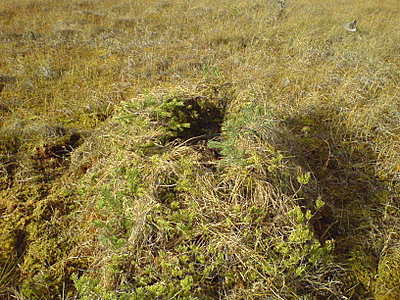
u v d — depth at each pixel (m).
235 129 2.73
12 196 2.70
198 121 3.27
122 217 2.27
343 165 3.26
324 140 3.48
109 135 3.07
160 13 7.60
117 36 6.03
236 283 2.02
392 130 3.65
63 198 2.73
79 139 3.38
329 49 5.74
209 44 5.79
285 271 2.08
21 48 5.23
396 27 7.00
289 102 4.06
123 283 1.98
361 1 9.72
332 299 2.16
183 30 6.53
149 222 2.15
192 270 1.99
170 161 2.46
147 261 2.07
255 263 2.05
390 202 2.92
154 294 1.84
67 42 5.64
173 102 2.96
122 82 4.44
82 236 2.44
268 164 2.46
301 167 2.77
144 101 3.00
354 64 5.20
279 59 5.36
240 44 5.79
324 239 2.59
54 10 7.20
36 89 4.18
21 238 2.42
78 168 3.01
